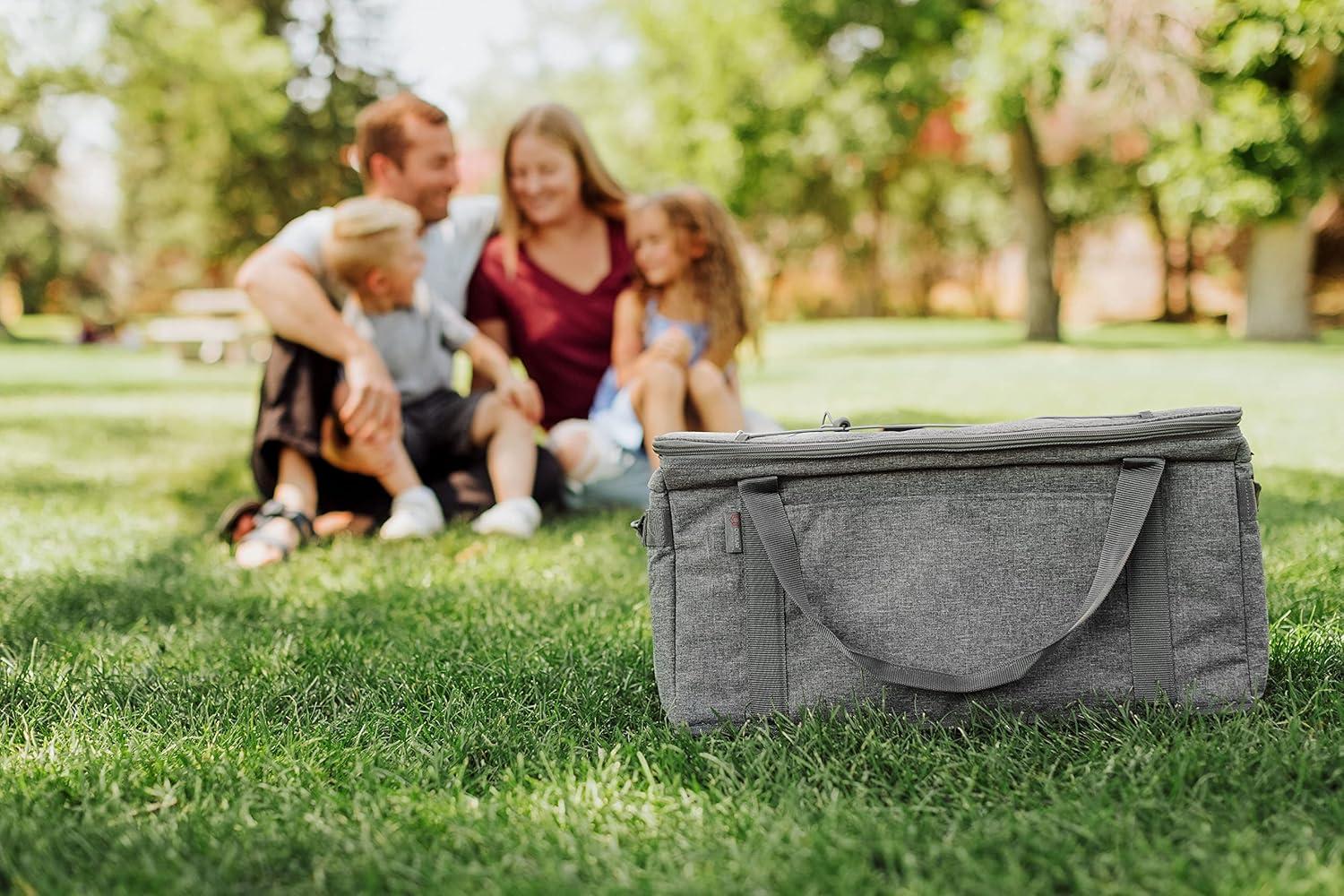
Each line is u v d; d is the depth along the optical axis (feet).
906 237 87.15
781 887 4.25
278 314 11.19
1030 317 53.06
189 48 55.36
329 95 77.87
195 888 4.36
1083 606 5.79
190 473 16.38
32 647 7.63
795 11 50.19
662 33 54.08
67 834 4.81
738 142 52.54
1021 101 44.14
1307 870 4.16
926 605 5.85
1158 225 78.38
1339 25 37.99
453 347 12.47
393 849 4.63
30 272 84.33
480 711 6.26
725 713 5.96
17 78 54.24
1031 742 5.50
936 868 4.40
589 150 13.01
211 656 7.55
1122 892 4.11
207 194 76.69
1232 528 5.85
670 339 11.76
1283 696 6.01
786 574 5.77
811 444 5.90
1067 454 5.86
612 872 4.45
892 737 5.62
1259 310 49.06
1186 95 41.19
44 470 16.60
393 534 11.21
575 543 11.07
